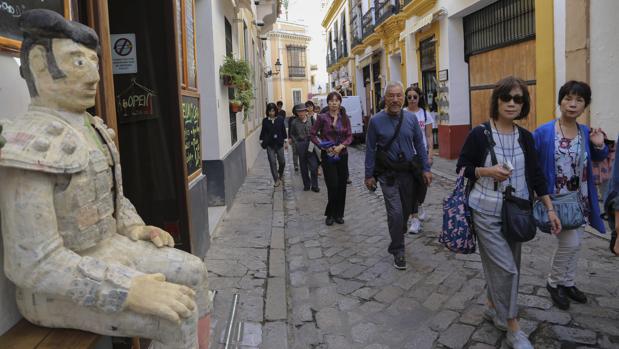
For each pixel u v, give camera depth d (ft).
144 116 12.37
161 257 7.01
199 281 7.27
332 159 21.47
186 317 5.76
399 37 55.21
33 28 5.58
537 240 17.74
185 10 16.47
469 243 10.68
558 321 11.50
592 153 11.90
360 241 19.34
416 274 15.21
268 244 18.67
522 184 10.34
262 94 74.38
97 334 5.94
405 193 15.94
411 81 51.47
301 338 11.55
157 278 5.87
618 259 15.29
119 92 12.41
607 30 20.61
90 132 6.35
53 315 5.88
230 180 26.07
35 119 5.67
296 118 31.71
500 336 11.08
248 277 15.11
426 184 16.40
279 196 29.22
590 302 12.38
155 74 12.34
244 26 40.42
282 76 144.77
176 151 12.34
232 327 11.27
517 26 31.01
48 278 5.37
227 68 25.03
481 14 36.06
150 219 12.48
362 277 15.28
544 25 25.02
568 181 11.67
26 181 5.38
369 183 16.12
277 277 15.11
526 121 30.40
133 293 5.49
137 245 7.04
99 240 6.39
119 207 7.00
